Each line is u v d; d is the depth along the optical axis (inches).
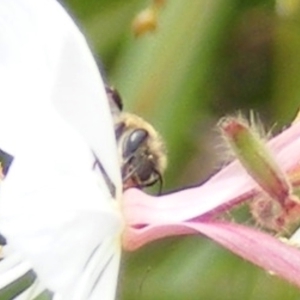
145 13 3.9
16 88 2.9
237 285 3.8
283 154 2.9
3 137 2.9
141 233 3.0
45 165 2.9
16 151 2.9
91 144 3.0
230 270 3.8
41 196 2.9
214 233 3.0
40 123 2.9
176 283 3.9
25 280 3.1
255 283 3.7
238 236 2.9
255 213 2.9
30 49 2.9
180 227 3.0
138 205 3.0
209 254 3.9
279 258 2.9
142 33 4.0
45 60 2.9
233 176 3.0
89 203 2.9
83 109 3.0
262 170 2.9
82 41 3.0
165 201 3.0
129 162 3.1
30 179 2.9
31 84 2.9
